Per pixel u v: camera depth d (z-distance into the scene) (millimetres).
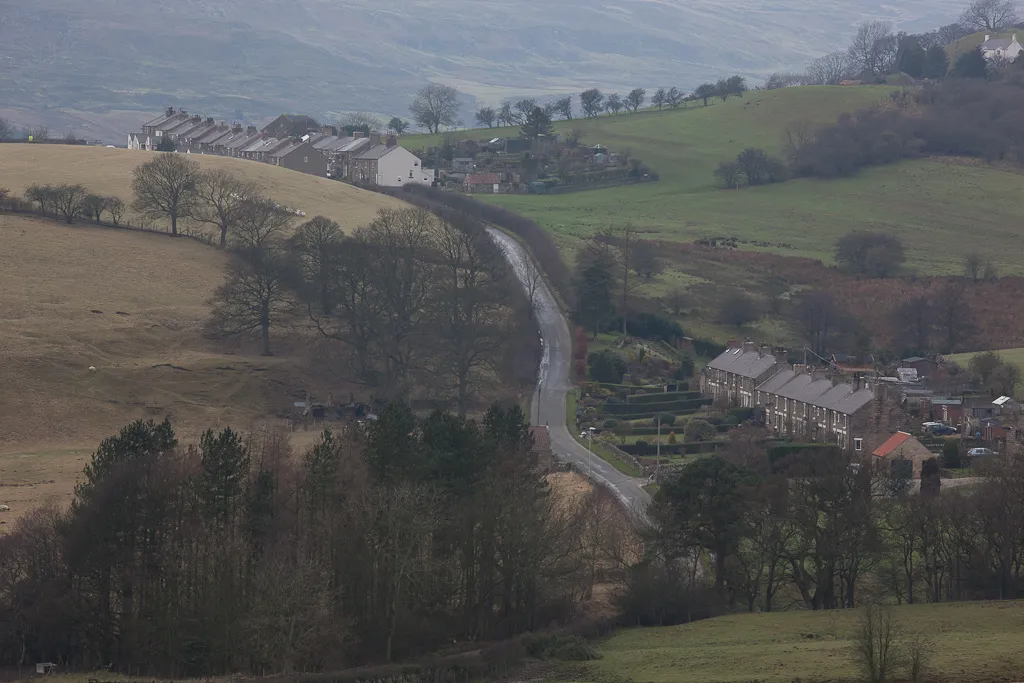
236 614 145750
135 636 146250
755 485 181000
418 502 161625
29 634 146500
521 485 177625
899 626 151500
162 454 171125
